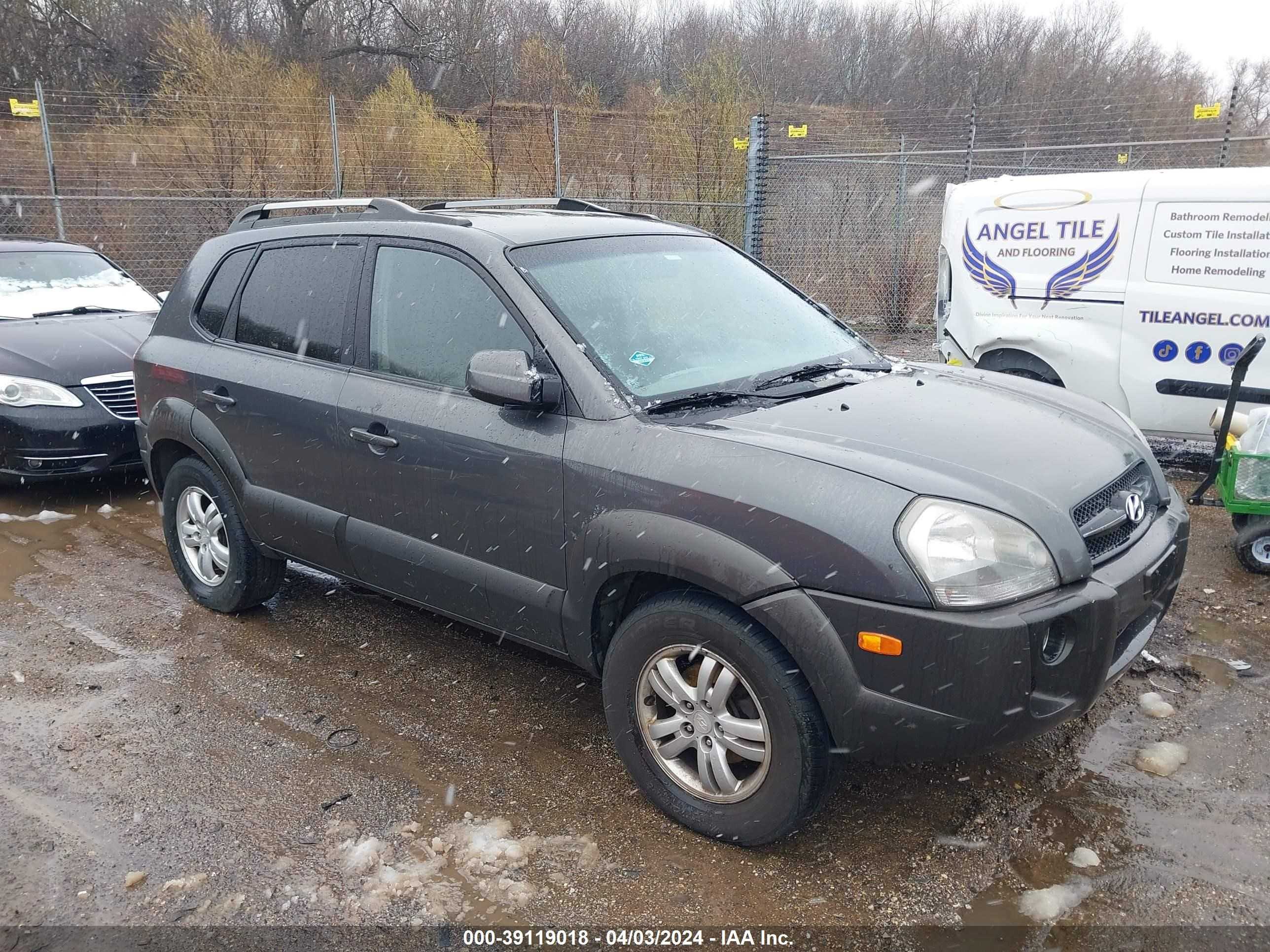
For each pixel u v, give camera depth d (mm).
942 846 2920
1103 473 2938
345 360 3844
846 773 3318
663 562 2822
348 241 3951
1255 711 3613
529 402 3045
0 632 4527
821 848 2924
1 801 3207
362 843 2953
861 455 2732
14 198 12602
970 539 2508
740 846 2912
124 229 13906
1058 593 2578
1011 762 3352
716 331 3580
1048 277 6848
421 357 3596
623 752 3111
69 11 22609
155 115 14188
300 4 24625
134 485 7090
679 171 14250
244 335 4328
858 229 13320
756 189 12266
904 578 2480
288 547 4199
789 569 2605
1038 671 2518
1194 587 4777
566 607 3154
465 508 3383
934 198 13344
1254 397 6223
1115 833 2947
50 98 15789
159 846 2971
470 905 2701
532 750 3506
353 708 3820
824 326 4043
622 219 4098
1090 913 2613
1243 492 4781
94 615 4723
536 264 3459
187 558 4793
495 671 4137
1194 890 2686
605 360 3199
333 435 3791
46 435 6293
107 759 3455
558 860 2881
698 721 2908
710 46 20188
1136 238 6480
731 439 2850
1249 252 6121
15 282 7633
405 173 14469
